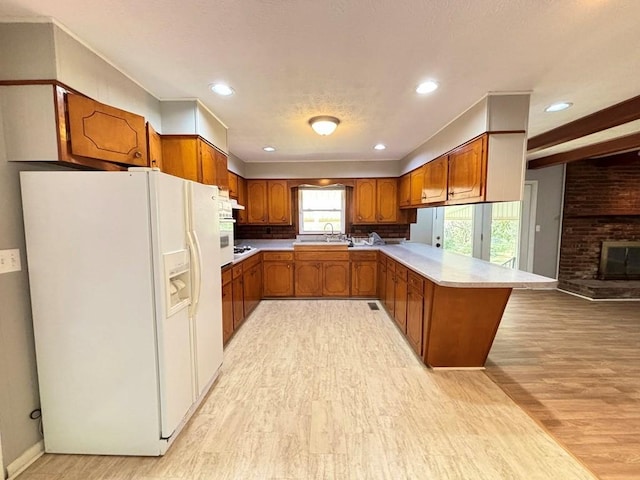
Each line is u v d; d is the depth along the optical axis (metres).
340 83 2.23
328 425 1.95
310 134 3.54
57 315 1.65
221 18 1.50
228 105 2.62
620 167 5.36
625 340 3.36
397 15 1.49
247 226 5.44
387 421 1.99
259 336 3.41
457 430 1.91
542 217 5.60
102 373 1.68
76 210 1.61
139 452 1.71
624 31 1.61
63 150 1.60
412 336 3.03
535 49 1.79
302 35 1.65
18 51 1.54
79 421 1.71
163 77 2.11
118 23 1.54
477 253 5.86
